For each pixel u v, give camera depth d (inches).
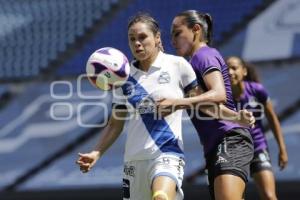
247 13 1979.6
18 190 1732.3
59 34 2192.4
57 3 2298.2
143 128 650.2
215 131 686.5
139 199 659.4
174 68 655.1
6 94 1995.6
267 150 1000.9
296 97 1676.9
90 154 663.8
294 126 1625.2
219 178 671.1
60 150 1792.6
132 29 645.9
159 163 639.1
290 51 1798.7
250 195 1534.2
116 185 1656.0
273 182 985.5
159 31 660.7
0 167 1798.7
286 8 1934.1
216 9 2032.5
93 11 2228.1
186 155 1658.5
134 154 652.1
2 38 2237.9
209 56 661.9
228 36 1919.3
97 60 661.3
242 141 687.7
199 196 1589.6
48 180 1724.9
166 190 614.2
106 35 2124.8
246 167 680.4
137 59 655.1
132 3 2196.1
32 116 1893.5
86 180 1689.2
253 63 1795.0
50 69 2055.9
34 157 1800.0
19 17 2298.2
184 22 690.8
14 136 1863.9
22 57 2139.5
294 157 1576.0
